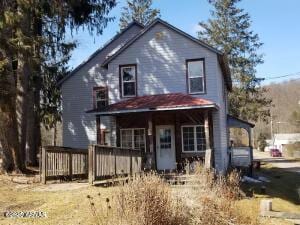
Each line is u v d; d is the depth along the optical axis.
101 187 14.32
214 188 9.97
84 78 28.08
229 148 28.75
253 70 56.84
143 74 24.41
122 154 17.52
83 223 9.51
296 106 109.81
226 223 8.88
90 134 27.45
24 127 21.78
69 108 28.05
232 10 58.19
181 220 8.29
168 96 23.05
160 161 23.44
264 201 11.87
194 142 23.12
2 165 20.47
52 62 29.48
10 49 19.45
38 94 29.02
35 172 21.05
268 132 116.56
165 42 24.31
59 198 12.48
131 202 8.02
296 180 29.06
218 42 57.66
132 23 28.27
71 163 17.48
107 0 26.73
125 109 21.70
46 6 23.00
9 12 19.22
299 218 11.33
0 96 19.62
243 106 55.84
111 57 24.78
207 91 23.34
